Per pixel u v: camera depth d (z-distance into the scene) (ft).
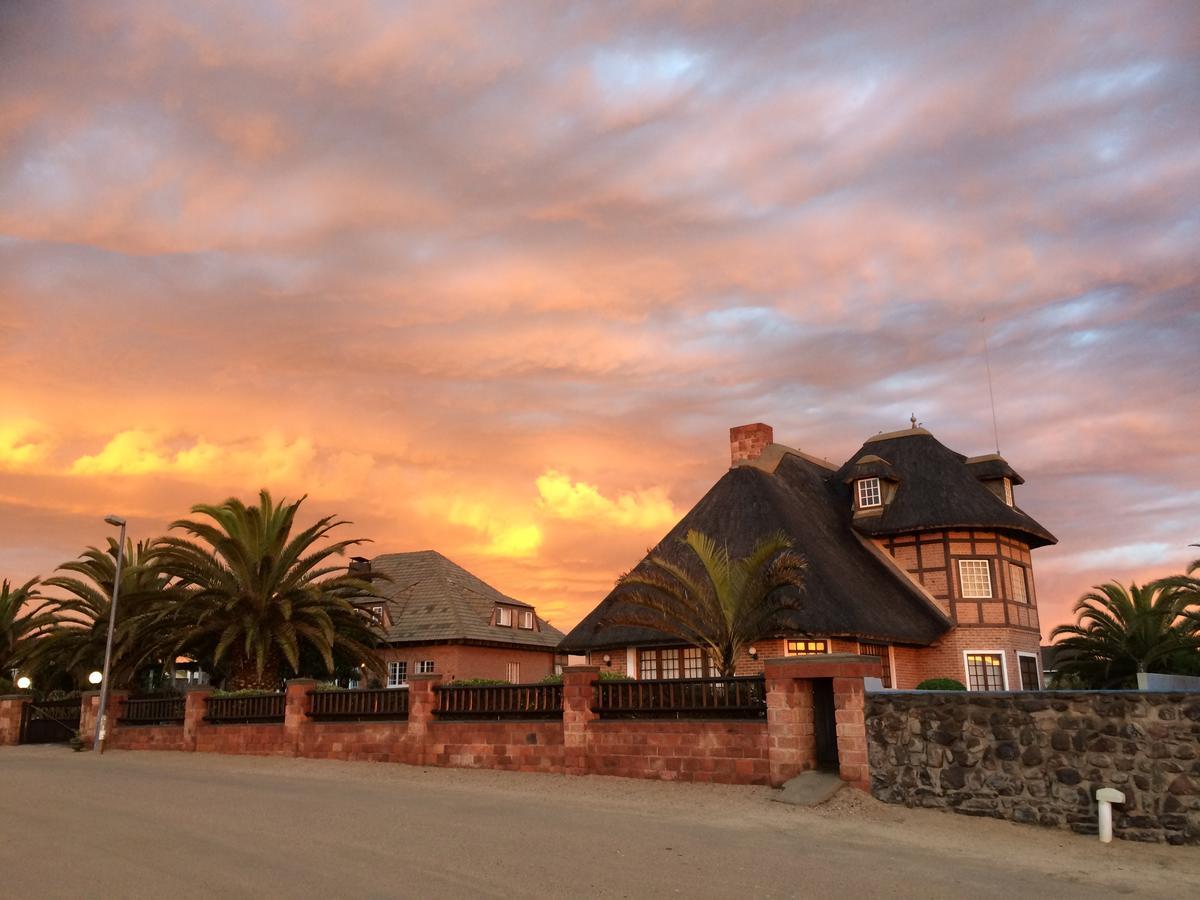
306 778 52.42
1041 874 29.63
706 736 47.50
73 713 95.91
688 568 79.92
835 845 32.83
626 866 27.96
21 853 28.60
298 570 77.46
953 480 92.79
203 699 72.08
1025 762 38.73
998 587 87.56
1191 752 35.73
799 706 44.78
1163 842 35.32
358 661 84.84
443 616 127.03
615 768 49.83
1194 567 73.51
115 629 86.17
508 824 35.24
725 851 30.81
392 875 25.89
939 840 34.86
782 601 60.34
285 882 24.82
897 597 83.92
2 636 111.45
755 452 97.86
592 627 80.02
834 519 93.20
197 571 77.00
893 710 42.14
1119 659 104.63
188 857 28.07
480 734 55.16
